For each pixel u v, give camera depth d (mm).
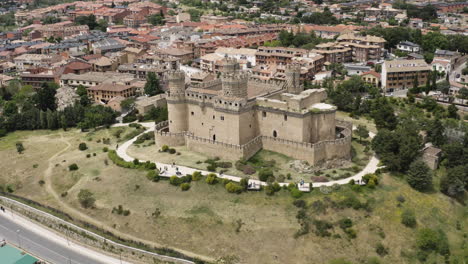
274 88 172000
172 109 164375
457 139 168250
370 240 119562
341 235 120250
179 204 132125
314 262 114250
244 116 152000
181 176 141750
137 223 128625
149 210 131750
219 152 154375
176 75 160375
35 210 140750
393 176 143125
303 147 148250
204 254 117938
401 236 121438
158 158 157000
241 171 144250
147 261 117125
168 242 122438
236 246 118812
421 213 129625
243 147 148250
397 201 131750
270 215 125375
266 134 158500
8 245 125438
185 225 125500
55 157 174250
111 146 179375
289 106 150250
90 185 146750
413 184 138375
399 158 143750
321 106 155750
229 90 151250
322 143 148250
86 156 168250
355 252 116625
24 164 172000
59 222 133625
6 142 196000
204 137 162000
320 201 128000
